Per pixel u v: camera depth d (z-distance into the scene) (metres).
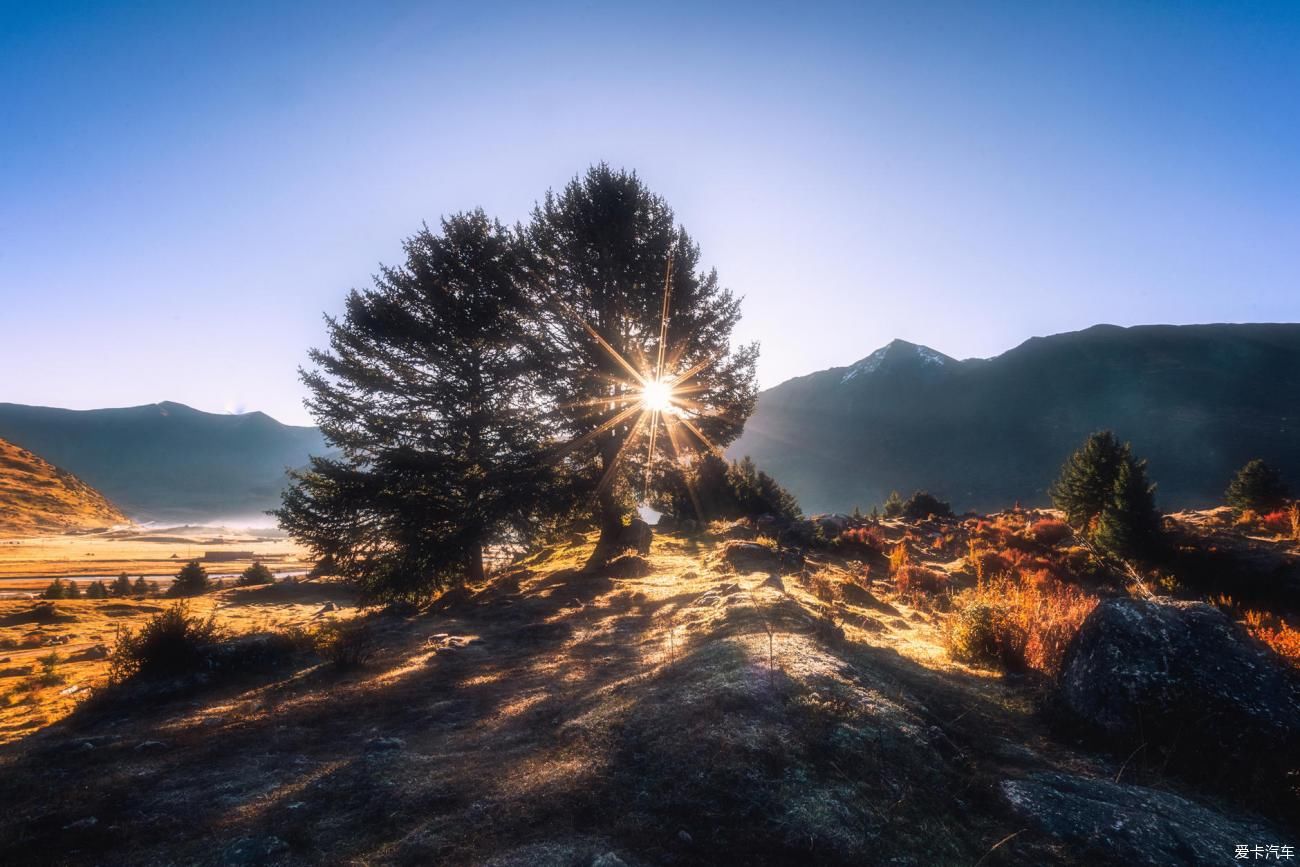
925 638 11.44
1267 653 6.67
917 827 4.71
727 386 23.14
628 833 4.70
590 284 22.23
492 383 24.73
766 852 4.41
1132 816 4.90
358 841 4.86
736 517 39.81
